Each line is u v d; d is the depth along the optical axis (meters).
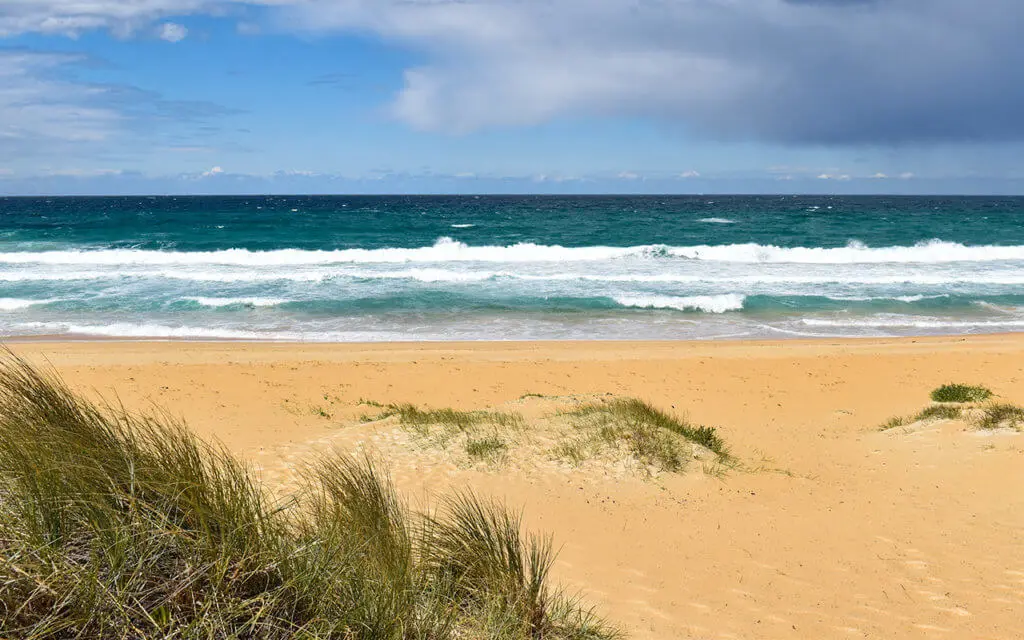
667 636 4.77
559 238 45.97
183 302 24.23
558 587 5.33
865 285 28.78
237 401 12.91
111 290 26.19
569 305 24.84
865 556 6.30
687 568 6.04
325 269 31.22
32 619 2.17
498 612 3.58
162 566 2.53
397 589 3.13
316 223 58.53
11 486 2.54
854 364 16.97
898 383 15.44
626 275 30.16
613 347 18.81
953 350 18.38
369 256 34.88
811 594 5.55
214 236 46.62
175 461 2.98
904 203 131.62
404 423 10.44
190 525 2.74
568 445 9.18
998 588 5.57
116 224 56.41
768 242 43.66
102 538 2.45
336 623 2.69
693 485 8.19
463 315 23.31
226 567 2.52
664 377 15.79
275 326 21.47
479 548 4.16
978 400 13.34
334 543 3.11
